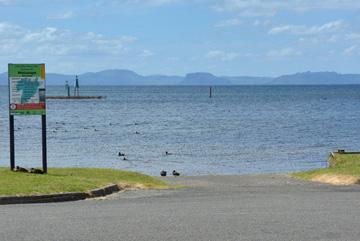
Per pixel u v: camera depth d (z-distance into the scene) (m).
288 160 44.59
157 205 17.28
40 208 16.64
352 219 14.31
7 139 61.62
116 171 26.80
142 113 120.62
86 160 44.59
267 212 15.57
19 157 45.56
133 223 13.82
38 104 24.33
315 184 25.17
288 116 105.81
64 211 15.90
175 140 62.31
